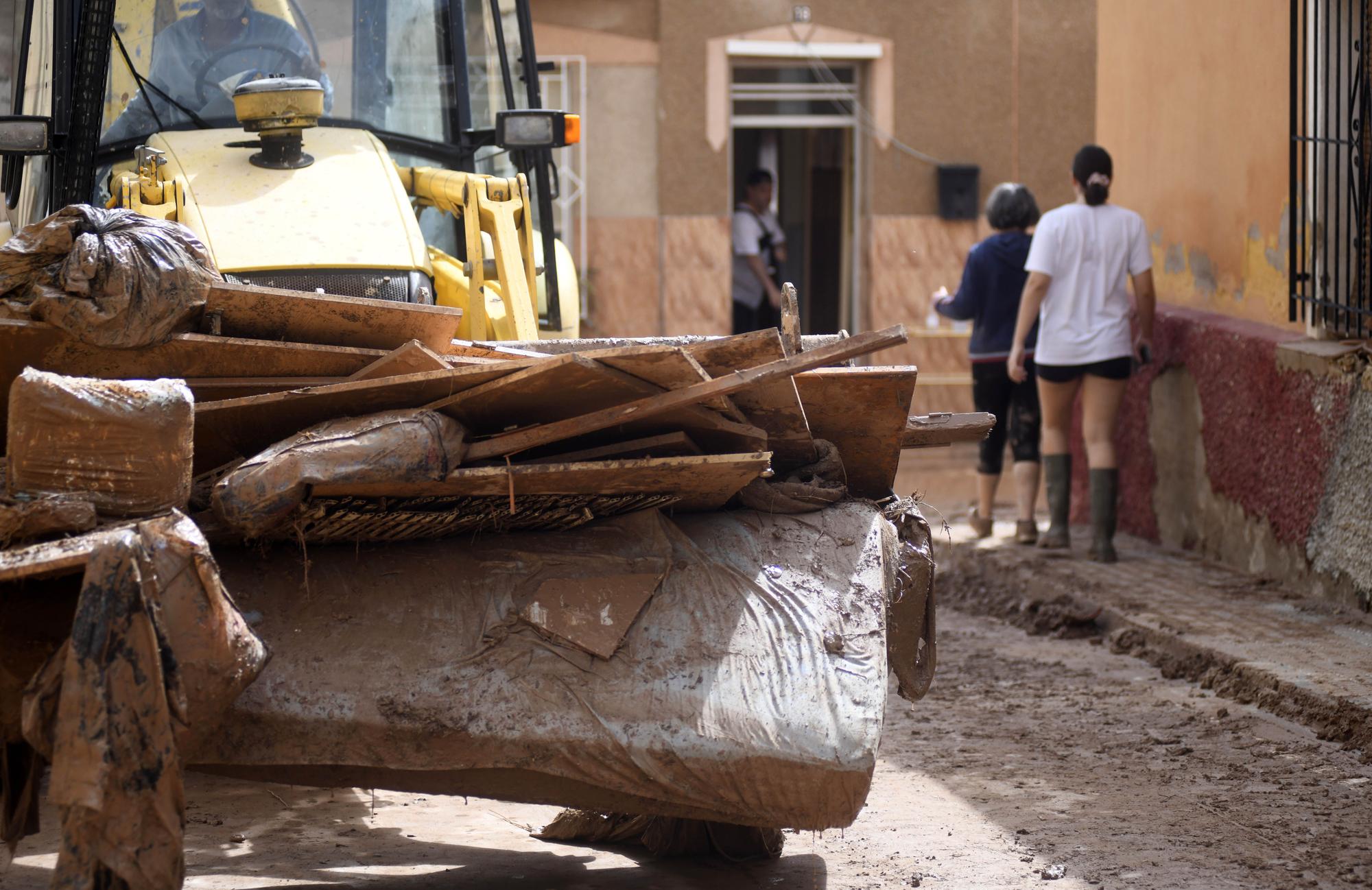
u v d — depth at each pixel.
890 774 5.94
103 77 6.12
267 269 5.46
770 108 17.03
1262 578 9.02
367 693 3.75
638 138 16.50
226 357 4.00
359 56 6.90
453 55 7.05
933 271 17.00
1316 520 8.49
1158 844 5.00
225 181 5.86
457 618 3.93
